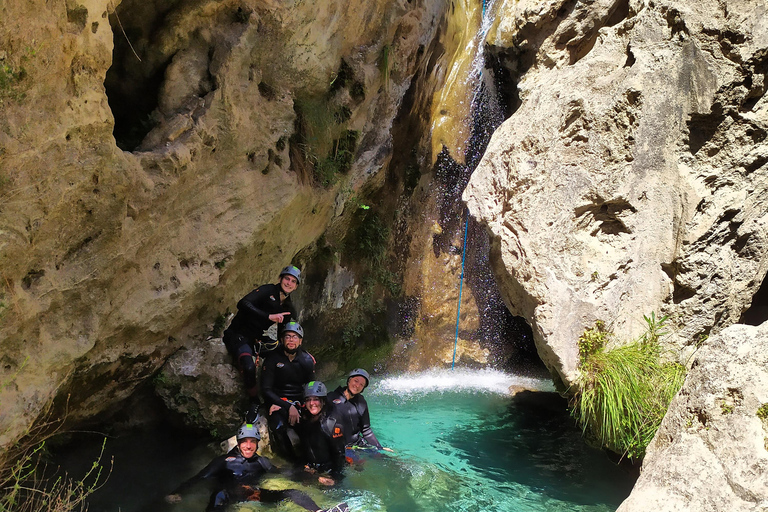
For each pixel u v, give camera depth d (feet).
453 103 26.96
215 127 16.88
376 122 23.95
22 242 11.53
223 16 17.02
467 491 15.52
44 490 13.04
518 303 18.38
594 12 17.90
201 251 17.31
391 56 22.95
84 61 12.11
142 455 16.76
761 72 15.28
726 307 15.97
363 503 14.65
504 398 23.68
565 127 17.07
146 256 15.69
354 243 25.62
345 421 17.22
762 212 15.69
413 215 27.58
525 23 19.44
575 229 16.83
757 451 9.14
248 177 18.47
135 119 17.47
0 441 11.69
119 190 13.56
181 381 17.61
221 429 17.69
